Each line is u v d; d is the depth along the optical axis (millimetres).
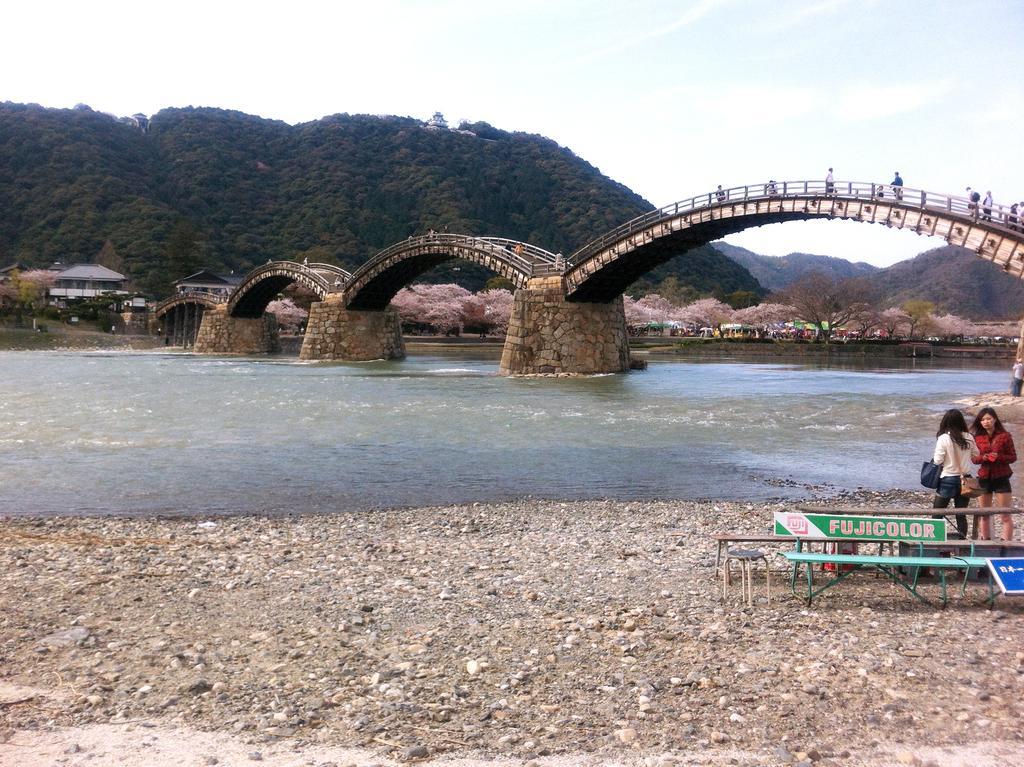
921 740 7320
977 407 40094
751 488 22016
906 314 153000
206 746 7266
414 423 35188
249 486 22062
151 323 158500
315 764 6945
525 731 7578
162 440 30219
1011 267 42062
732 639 9883
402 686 8586
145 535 16359
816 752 7098
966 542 11141
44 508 19281
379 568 13555
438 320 156125
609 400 45438
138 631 10336
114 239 199000
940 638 9906
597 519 17984
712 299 176000
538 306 68875
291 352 136500
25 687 8562
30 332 137875
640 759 7020
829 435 32094
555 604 11461
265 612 11102
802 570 13219
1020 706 8000
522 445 29359
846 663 9078
